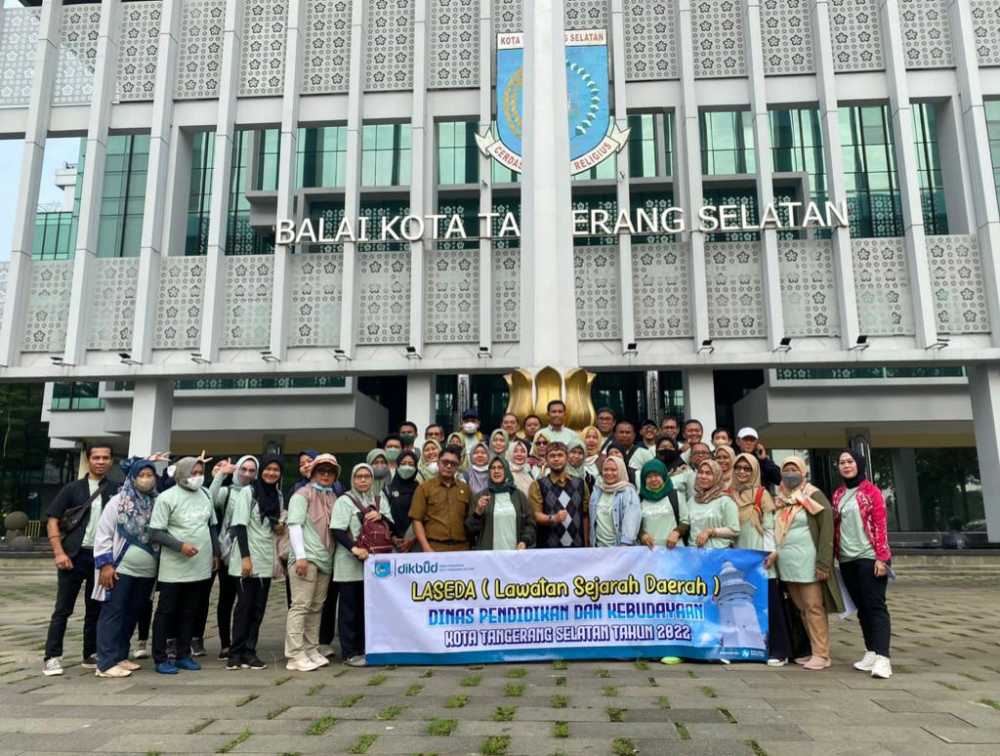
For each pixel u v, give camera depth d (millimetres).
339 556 5879
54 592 12680
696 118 16203
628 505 5930
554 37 10133
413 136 16500
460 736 3736
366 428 24766
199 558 5730
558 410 7727
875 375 22797
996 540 15180
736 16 16734
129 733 3854
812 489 5820
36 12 17641
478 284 16438
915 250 15297
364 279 16625
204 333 16031
